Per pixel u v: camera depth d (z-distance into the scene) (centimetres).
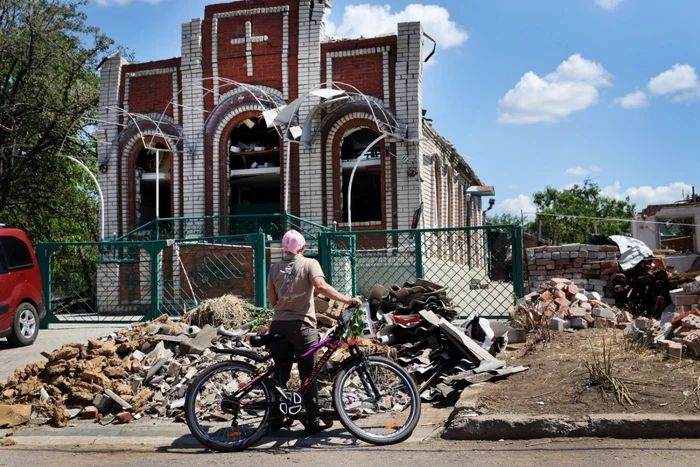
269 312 1041
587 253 1186
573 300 1016
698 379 630
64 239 2606
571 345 826
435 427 629
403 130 1548
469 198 2658
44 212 2480
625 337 809
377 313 973
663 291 1192
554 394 640
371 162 1602
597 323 941
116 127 1759
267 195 2012
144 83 1755
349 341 620
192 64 1692
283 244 635
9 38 1942
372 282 1477
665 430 556
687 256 2211
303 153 1611
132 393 768
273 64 1652
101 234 1675
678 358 703
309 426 629
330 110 1602
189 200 1684
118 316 1359
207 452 598
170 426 692
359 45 1595
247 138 1795
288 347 622
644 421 560
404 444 586
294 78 1636
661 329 830
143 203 1845
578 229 4775
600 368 651
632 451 521
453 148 2080
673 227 3288
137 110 1755
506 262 1213
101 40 2139
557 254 1191
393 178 1557
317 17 1633
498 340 854
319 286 613
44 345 1097
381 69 1580
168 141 1703
